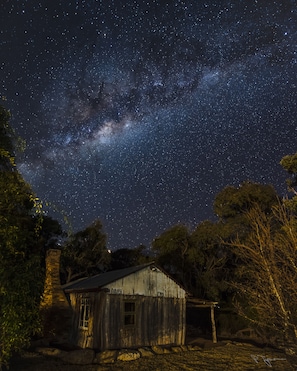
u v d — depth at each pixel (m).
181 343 20.20
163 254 32.78
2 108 6.89
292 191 16.48
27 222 8.05
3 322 5.94
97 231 35.88
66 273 34.72
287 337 7.74
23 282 6.13
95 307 18.31
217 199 30.30
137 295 19.16
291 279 7.53
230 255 29.31
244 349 18.95
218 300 28.42
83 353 15.46
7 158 6.84
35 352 16.05
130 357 16.09
